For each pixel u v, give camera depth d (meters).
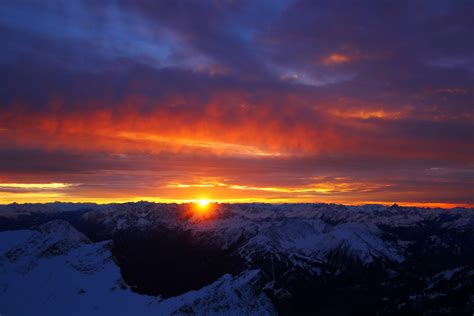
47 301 188.00
